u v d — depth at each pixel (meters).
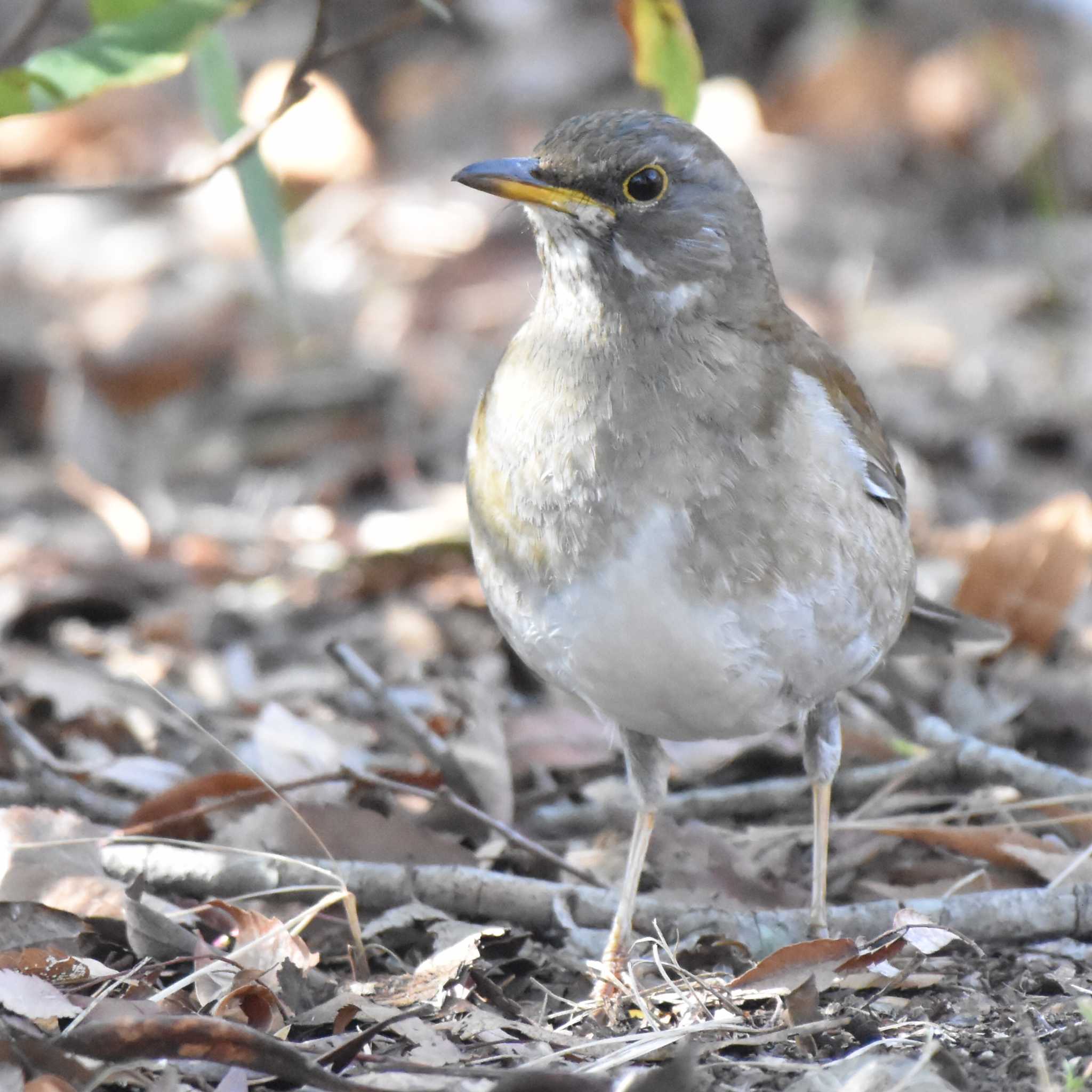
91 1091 6.79
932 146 23.00
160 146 22.09
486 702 11.17
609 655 8.43
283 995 7.91
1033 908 8.77
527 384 8.45
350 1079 7.04
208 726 11.49
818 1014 7.80
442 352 18.92
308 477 17.23
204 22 8.55
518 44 24.05
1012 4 25.12
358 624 13.97
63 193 9.73
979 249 21.30
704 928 8.98
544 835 10.60
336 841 9.55
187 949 8.31
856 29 24.25
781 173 22.12
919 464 16.38
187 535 15.51
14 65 9.41
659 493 8.18
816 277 20.33
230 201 20.92
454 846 9.66
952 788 10.92
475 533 8.81
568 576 8.35
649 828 9.20
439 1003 7.96
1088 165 22.66
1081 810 10.37
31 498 17.03
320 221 20.98
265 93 19.42
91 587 14.30
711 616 8.27
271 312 19.61
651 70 10.64
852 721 11.80
